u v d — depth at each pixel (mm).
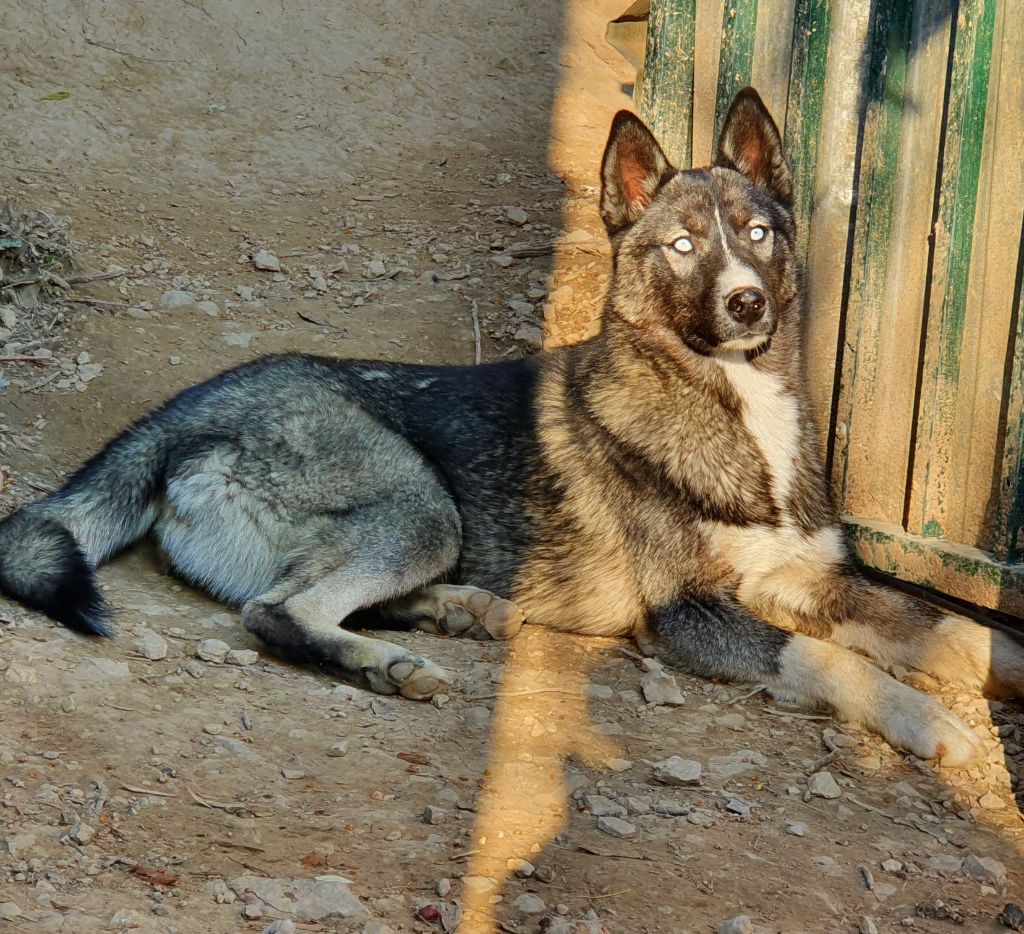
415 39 13578
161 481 5859
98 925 3129
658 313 5738
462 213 10508
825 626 5781
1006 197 5242
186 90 11984
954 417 5641
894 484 6074
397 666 4887
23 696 4262
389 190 10984
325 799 3955
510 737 4613
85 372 7332
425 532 5727
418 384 6273
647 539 5645
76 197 9781
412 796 4047
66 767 3883
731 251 5570
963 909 3723
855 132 6176
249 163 11148
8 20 11992
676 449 5625
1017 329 5207
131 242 9234
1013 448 5285
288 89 12398
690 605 5523
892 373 6004
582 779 4309
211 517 5785
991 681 5316
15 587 4961
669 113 8156
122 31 12430
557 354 6398
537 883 3605
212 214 10086
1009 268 5270
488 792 4148
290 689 4777
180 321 8188
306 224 10156
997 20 5215
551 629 5934
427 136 12141
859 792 4484
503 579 5988
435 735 4562
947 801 4480
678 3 7992
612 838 3922
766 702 5199
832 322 6367
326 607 5289
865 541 6090
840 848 4020
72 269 8461
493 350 8258
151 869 3434
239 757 4133
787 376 5770
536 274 9227
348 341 8219
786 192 5988
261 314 8500
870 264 6023
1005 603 5324
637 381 5797
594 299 8703
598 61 13922
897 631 5578
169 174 10648
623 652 5664
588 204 10695
